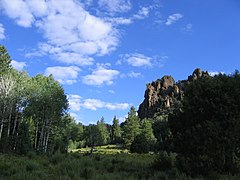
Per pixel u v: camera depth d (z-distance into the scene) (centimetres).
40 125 7412
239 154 1606
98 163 1888
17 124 6731
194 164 1534
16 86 6519
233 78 1758
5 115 5956
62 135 8675
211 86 1706
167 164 1748
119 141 15450
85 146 12850
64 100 7175
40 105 6831
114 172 1502
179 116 1789
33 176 1222
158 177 1404
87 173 1366
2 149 3709
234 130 1581
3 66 7012
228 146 1578
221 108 1622
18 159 1891
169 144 1795
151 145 6053
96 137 12281
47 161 1883
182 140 1675
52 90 6956
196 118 1712
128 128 11538
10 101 5972
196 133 1617
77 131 13462
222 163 1545
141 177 1427
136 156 2955
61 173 1370
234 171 1570
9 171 1355
